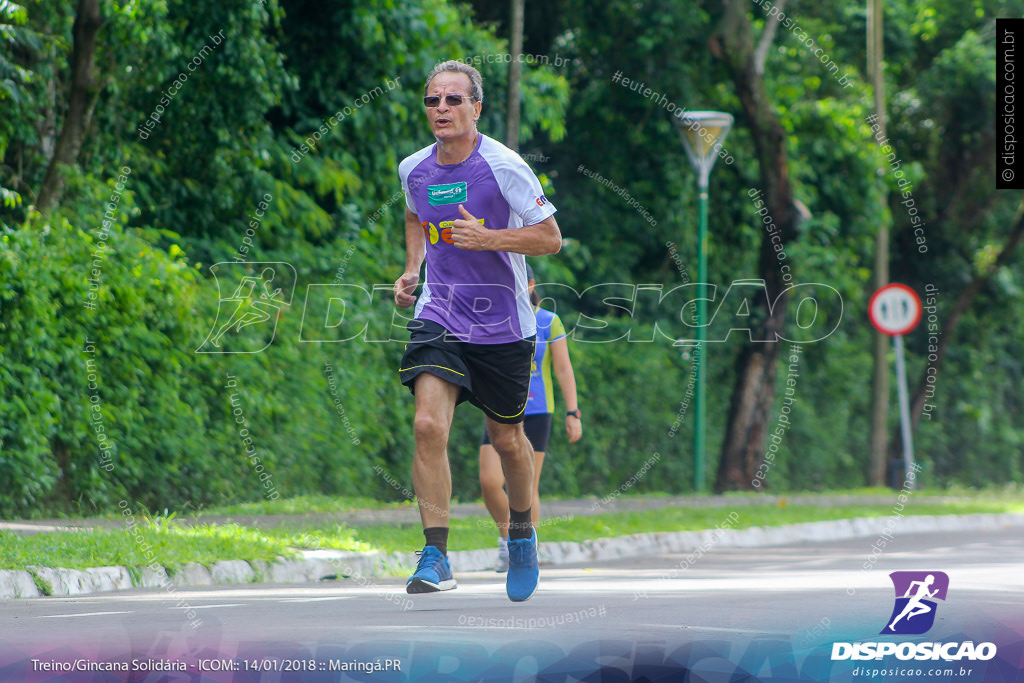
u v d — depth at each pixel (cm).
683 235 6650
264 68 4559
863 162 6906
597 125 6562
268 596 2462
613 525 4044
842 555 3856
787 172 6244
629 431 6275
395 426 5022
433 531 1992
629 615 2155
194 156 4669
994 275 8325
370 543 3250
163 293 3978
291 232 4812
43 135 4103
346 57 5081
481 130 5375
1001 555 3825
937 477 8181
